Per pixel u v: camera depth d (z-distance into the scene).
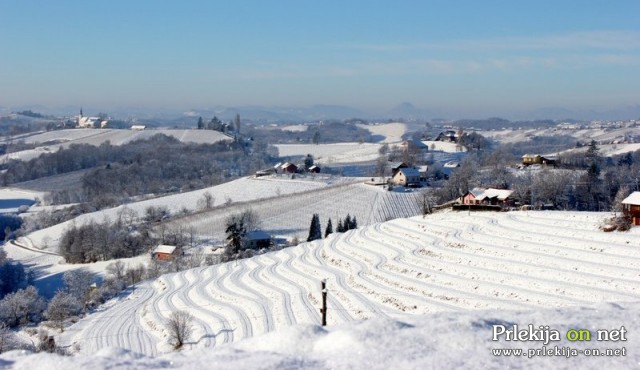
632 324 20.00
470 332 18.70
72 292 93.25
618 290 47.56
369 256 73.19
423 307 51.25
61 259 130.75
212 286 77.12
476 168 180.50
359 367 15.87
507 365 16.06
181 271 97.38
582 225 66.38
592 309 22.16
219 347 18.50
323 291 34.44
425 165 193.75
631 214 62.53
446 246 68.44
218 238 130.62
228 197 176.00
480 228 72.12
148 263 115.44
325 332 19.20
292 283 70.06
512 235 67.06
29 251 141.88
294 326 19.41
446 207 105.38
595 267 52.78
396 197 150.00
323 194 162.25
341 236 89.62
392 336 18.33
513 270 56.81
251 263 89.06
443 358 16.50
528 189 119.00
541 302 47.62
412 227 83.25
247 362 16.19
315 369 15.84
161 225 140.00
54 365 16.06
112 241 129.38
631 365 16.23
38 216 181.62
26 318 79.44
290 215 144.38
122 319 70.94
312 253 83.50
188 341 56.00
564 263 55.31
